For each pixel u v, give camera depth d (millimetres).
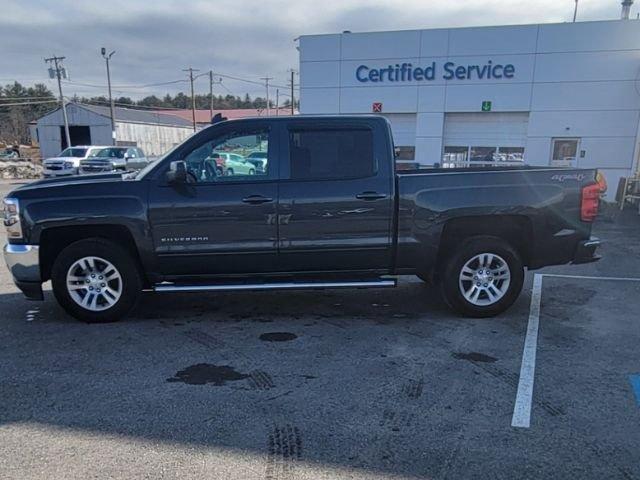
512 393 3930
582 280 7559
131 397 3857
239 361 4539
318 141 5395
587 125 16859
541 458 3090
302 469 2969
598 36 16328
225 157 5395
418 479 2885
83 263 5387
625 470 2977
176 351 4766
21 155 54531
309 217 5336
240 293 6805
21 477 2893
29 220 5242
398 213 5410
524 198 5484
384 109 18422
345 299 6543
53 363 4480
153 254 5324
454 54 17547
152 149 63906
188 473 2928
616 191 16922
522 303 6340
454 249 5645
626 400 3822
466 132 18156
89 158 28469
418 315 5867
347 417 3568
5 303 6289
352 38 18266
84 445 3215
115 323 5543
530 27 16812
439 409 3682
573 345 4930
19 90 111625
